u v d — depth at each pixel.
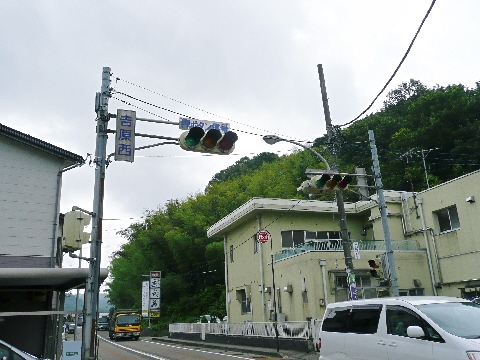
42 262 11.33
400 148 36.16
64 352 8.67
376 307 7.30
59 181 12.17
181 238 38.22
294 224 24.03
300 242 23.95
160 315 40.19
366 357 7.09
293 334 17.33
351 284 12.00
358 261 19.58
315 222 24.56
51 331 11.51
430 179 32.81
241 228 26.42
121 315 34.06
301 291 19.36
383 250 20.39
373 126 40.81
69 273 8.91
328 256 19.11
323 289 18.52
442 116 33.50
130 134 8.67
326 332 8.30
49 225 11.70
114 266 49.06
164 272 41.97
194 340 27.33
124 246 50.56
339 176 10.41
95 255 8.48
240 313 25.66
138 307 43.97
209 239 38.22
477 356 5.27
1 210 11.22
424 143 34.41
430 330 6.11
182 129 8.22
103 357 18.70
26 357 6.84
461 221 19.19
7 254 11.00
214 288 38.00
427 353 5.95
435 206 20.69
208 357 17.28
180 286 39.19
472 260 18.44
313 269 18.72
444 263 19.84
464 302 6.82
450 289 19.39
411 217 22.06
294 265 20.17
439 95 35.50
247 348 19.11
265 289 22.55
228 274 27.97
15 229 11.24
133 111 8.79
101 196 8.80
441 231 20.48
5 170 11.50
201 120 8.36
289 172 44.97
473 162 31.23
